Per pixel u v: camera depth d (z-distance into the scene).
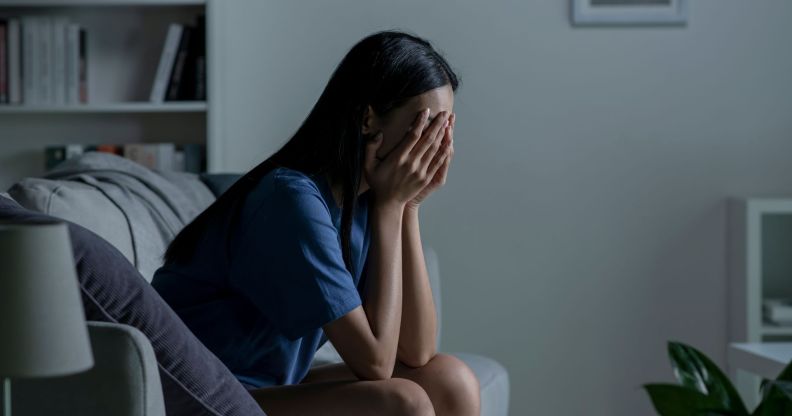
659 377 3.65
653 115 3.62
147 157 3.40
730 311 3.61
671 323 3.65
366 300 1.62
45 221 1.20
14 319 0.90
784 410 1.92
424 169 1.66
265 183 1.58
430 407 1.50
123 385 1.11
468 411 1.73
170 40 3.40
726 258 3.64
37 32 3.36
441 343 3.65
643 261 3.64
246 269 1.55
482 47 3.61
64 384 1.12
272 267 1.53
